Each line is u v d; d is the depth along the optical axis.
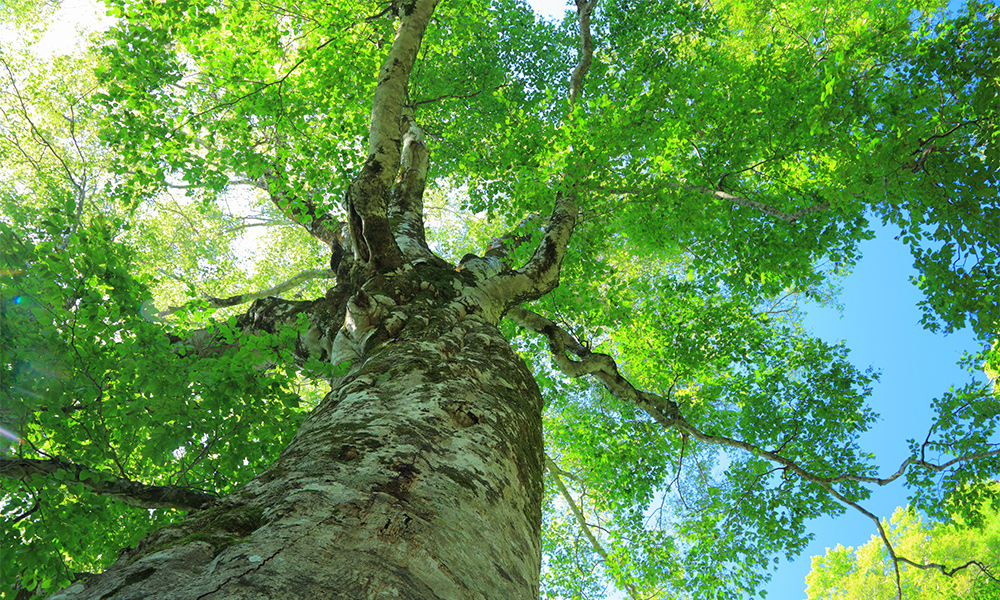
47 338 3.11
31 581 3.09
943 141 5.96
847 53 6.15
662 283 8.66
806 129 6.51
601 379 7.29
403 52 4.98
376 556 1.07
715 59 7.82
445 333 3.31
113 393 3.44
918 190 6.07
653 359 8.82
